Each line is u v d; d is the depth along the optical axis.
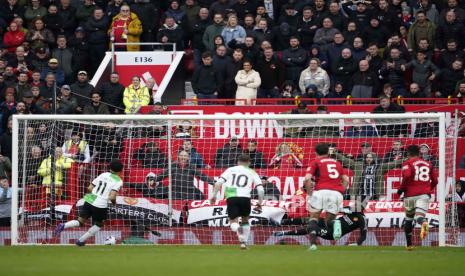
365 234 43.97
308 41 60.66
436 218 46.94
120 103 57.16
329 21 59.28
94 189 42.22
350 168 46.62
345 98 55.50
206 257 34.62
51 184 47.91
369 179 46.59
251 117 46.78
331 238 43.16
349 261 32.66
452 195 46.34
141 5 63.25
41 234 47.78
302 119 47.56
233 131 49.75
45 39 62.75
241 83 57.00
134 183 48.03
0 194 49.66
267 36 60.25
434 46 59.66
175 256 35.22
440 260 33.34
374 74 57.22
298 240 46.75
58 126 49.41
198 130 50.00
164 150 48.81
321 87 56.81
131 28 62.12
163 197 47.66
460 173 48.66
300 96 56.91
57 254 36.28
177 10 62.72
